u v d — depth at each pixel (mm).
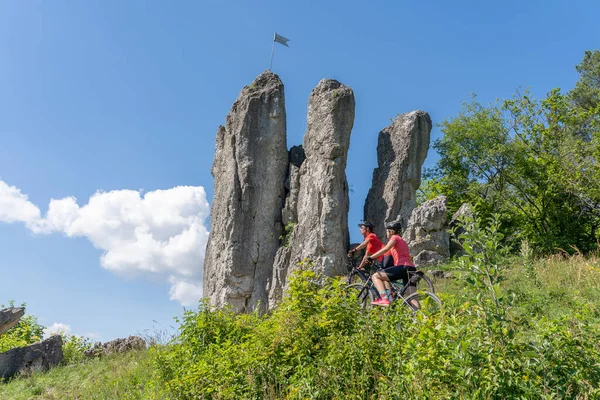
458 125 37500
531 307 10766
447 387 5609
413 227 23203
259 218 26531
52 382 15227
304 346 7734
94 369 15523
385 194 26484
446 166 38812
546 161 32750
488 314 5621
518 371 5559
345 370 6789
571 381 5402
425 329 6008
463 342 5422
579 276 13250
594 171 30016
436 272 18188
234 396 7664
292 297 8594
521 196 35156
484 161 35906
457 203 36719
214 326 11109
